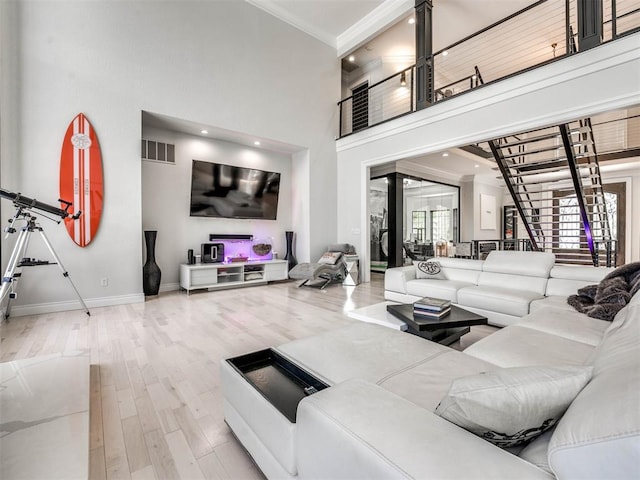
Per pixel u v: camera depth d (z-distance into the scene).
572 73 3.40
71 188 3.78
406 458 0.65
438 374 1.32
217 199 5.53
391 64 7.12
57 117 3.71
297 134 6.01
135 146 4.21
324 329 3.13
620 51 3.09
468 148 6.41
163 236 5.07
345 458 0.74
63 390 1.85
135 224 4.22
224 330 3.09
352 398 0.90
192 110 4.72
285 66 5.82
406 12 5.32
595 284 2.72
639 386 0.58
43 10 3.61
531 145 7.94
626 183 7.26
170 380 2.08
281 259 6.45
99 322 3.33
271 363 1.64
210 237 5.53
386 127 5.56
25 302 3.57
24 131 3.52
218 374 2.17
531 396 0.73
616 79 3.13
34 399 1.75
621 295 2.14
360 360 1.49
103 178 3.99
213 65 4.93
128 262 4.19
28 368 2.15
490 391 0.74
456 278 3.89
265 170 6.26
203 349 2.61
